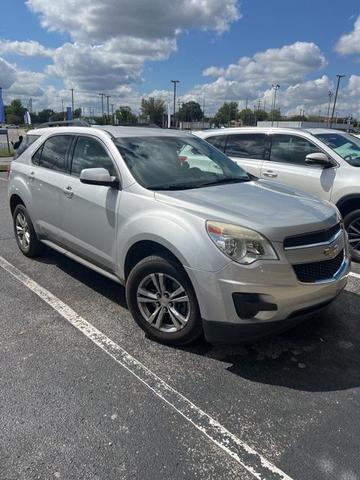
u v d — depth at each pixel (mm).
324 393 2996
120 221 3771
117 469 2314
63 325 3900
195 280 3125
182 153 4398
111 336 3715
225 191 3814
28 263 5562
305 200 3797
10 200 5887
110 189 3938
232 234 3014
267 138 6965
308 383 3109
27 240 5672
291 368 3297
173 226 3273
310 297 3168
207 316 3141
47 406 2797
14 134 40469
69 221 4539
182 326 3408
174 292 3416
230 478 2277
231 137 7426
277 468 2342
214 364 3322
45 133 5355
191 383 3078
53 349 3488
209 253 3057
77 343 3590
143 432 2584
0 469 2301
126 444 2486
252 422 2691
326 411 2807
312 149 6391
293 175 6418
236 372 3227
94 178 3775
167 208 3422
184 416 2730
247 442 2523
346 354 3514
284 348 3584
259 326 3057
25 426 2613
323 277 3275
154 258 3453
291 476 2295
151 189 3705
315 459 2404
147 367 3262
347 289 4824
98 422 2658
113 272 4047
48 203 4910
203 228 3131
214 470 2322
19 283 4883
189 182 3996
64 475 2270
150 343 3609
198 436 2562
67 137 4844
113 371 3201
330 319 4105
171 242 3234
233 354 3467
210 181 4129
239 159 7164
